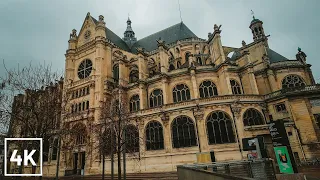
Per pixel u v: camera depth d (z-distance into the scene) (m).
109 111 34.53
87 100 50.81
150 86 45.69
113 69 56.16
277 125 17.58
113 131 30.73
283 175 16.56
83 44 58.91
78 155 45.88
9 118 21.27
